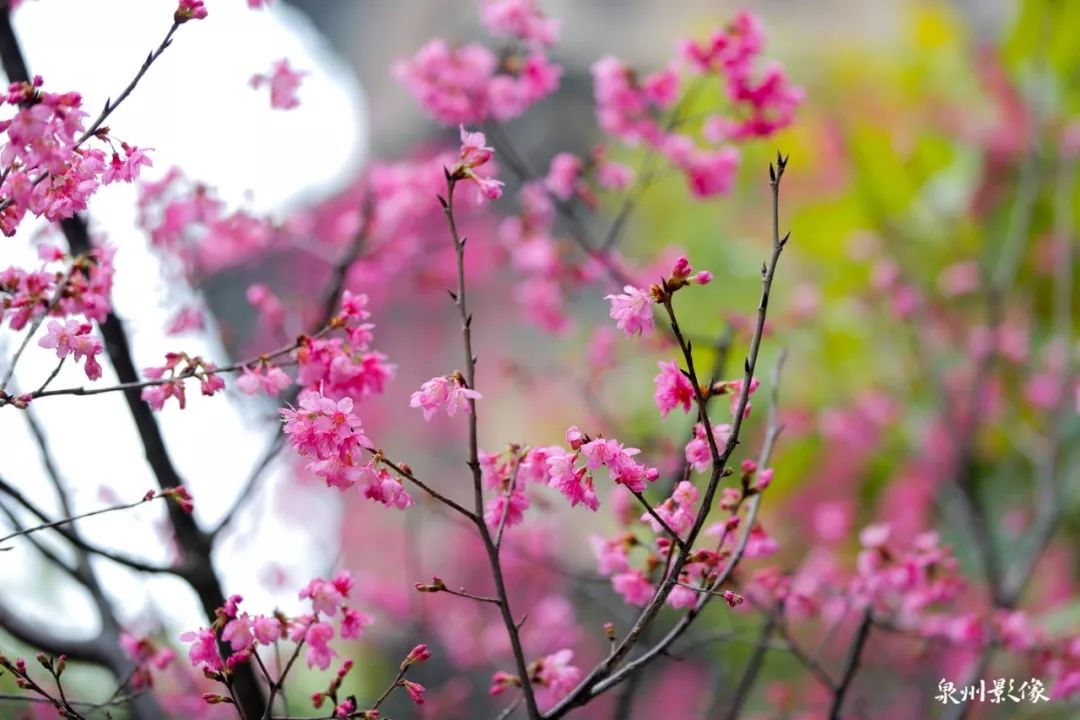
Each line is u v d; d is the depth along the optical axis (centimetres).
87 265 277
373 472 230
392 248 501
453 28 1111
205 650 246
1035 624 549
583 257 531
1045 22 692
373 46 1199
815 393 714
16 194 227
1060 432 600
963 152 736
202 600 352
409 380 1020
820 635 630
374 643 732
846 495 705
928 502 704
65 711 258
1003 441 683
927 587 359
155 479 356
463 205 526
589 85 1034
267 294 430
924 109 767
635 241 795
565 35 1039
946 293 698
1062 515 606
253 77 368
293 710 466
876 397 691
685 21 1027
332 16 1270
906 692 588
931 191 736
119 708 391
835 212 743
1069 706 504
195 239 463
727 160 445
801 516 704
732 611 584
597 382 574
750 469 272
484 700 758
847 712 488
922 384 693
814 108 760
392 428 999
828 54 799
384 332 1039
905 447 689
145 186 421
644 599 284
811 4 993
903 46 808
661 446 481
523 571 652
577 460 239
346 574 254
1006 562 660
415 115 1102
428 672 761
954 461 639
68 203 244
